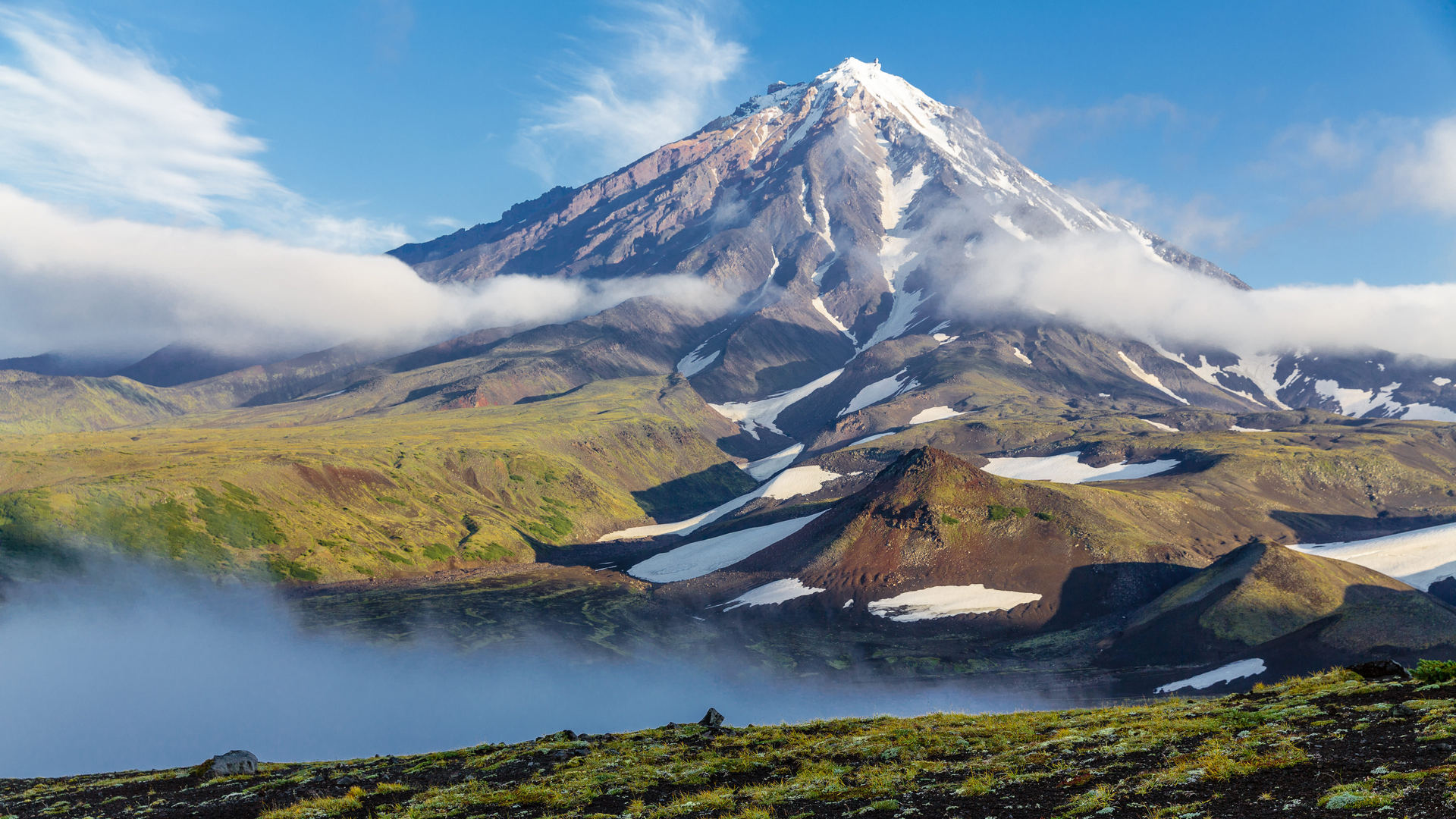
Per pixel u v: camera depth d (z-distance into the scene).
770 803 33.19
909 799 31.31
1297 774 26.33
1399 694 34.19
